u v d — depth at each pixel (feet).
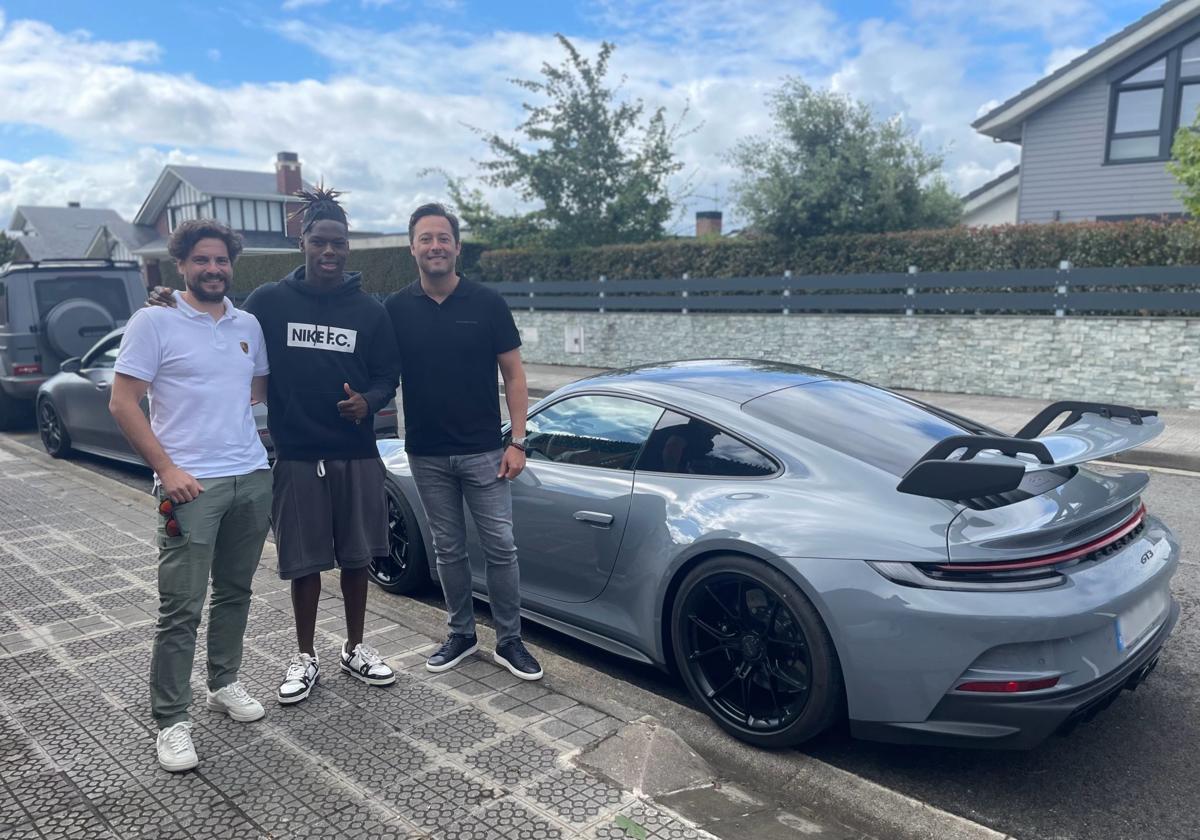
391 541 15.29
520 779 8.87
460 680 11.26
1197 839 8.70
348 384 10.40
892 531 9.26
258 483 9.78
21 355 32.09
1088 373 39.17
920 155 55.11
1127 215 57.00
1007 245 42.73
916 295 44.37
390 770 9.03
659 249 56.49
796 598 9.48
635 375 13.28
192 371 9.29
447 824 8.12
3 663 11.66
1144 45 54.54
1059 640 8.70
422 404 11.37
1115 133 57.00
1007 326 41.22
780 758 9.80
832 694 9.40
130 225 142.41
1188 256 37.96
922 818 8.50
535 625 14.70
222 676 10.15
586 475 12.39
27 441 33.81
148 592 14.43
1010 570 8.77
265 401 10.68
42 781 8.83
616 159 71.51
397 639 12.64
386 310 11.14
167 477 8.93
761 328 50.14
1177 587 15.96
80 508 20.35
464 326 11.28
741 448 11.08
